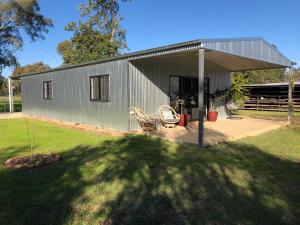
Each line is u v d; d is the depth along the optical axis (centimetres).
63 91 1242
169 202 343
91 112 1056
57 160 529
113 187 392
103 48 2612
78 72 1123
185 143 686
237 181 416
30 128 1010
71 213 315
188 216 307
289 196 361
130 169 473
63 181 415
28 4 2845
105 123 980
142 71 916
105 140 746
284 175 444
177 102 1046
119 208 327
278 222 294
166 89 1016
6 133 883
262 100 2095
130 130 881
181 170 469
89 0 2631
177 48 681
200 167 486
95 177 433
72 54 2723
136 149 627
